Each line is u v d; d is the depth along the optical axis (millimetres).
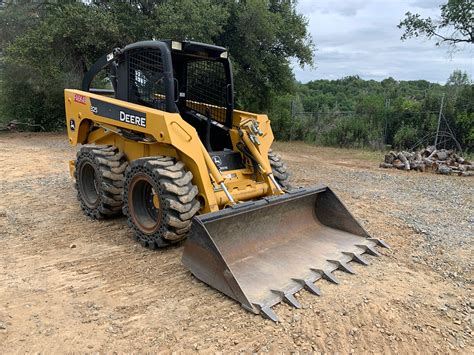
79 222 5527
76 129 5930
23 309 3365
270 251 4270
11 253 4484
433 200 7656
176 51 4941
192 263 3826
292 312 3391
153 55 4871
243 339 3059
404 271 4250
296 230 4738
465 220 6297
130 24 15008
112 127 5340
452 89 18344
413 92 20328
